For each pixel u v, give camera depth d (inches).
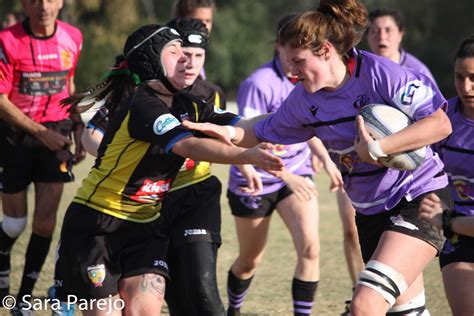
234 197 663.8
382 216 463.8
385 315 450.6
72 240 463.2
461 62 501.7
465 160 521.0
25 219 703.7
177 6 717.3
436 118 430.6
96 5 3821.4
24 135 692.7
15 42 693.9
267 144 409.4
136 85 469.7
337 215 1191.6
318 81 439.5
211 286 519.2
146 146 448.8
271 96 658.8
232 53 4165.8
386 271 430.6
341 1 432.8
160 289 467.2
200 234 536.7
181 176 547.8
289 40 434.6
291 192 647.1
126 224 467.2
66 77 722.8
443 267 505.4
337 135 454.3
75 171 1581.0
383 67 439.5
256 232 658.8
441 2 3981.3
